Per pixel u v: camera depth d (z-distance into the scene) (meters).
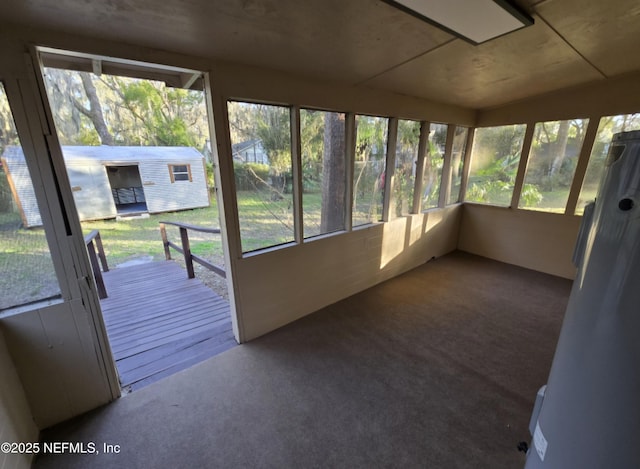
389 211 3.38
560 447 0.79
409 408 1.77
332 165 2.74
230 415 1.73
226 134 1.98
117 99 10.10
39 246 1.47
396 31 1.61
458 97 3.28
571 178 3.46
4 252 1.40
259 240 2.36
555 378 0.84
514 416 1.72
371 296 3.23
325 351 2.31
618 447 0.65
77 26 1.33
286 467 1.44
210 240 7.01
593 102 3.11
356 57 1.94
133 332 2.62
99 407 1.79
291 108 2.30
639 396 0.61
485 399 1.84
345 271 3.10
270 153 2.29
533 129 3.64
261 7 1.30
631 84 2.84
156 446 1.54
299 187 2.48
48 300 1.55
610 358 0.66
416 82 2.62
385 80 2.50
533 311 2.91
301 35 1.60
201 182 10.66
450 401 1.83
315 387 1.94
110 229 7.84
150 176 9.36
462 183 4.50
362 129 2.86
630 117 2.94
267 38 1.61
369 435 1.60
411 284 3.53
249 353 2.29
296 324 2.69
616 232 0.65
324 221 2.82
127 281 3.92
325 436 1.59
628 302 0.62
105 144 10.29
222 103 1.92
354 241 3.09
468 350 2.31
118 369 2.12
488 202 4.31
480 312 2.89
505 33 1.69
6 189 1.36
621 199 0.64
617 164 0.67
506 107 3.81
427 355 2.26
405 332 2.56
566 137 3.42
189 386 1.95
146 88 10.30
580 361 0.73
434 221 4.12
